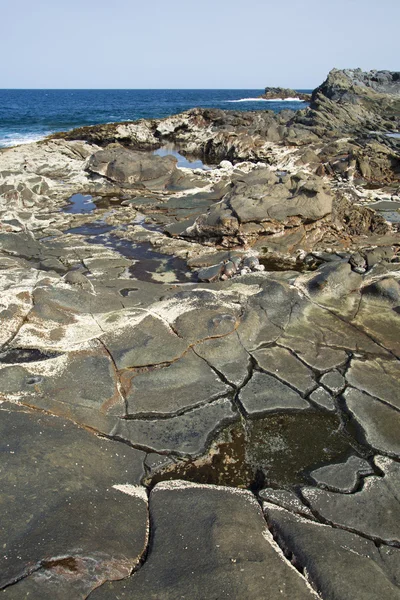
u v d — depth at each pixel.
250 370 5.89
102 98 126.88
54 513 3.61
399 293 7.45
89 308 7.08
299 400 5.43
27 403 5.06
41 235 11.91
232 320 6.51
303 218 11.38
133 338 6.24
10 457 4.12
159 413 5.17
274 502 4.12
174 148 32.66
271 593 3.14
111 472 4.33
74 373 5.60
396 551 3.69
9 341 6.27
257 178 13.20
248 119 36.44
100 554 3.32
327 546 3.57
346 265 8.05
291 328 6.74
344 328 6.80
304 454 4.76
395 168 20.27
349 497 4.20
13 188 15.09
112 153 19.23
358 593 3.19
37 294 7.18
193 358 5.96
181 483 4.26
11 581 3.04
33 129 39.19
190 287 8.13
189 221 12.90
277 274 8.38
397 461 4.62
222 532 3.60
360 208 12.53
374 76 56.28
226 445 4.84
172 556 3.43
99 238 11.85
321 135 31.69
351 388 5.59
